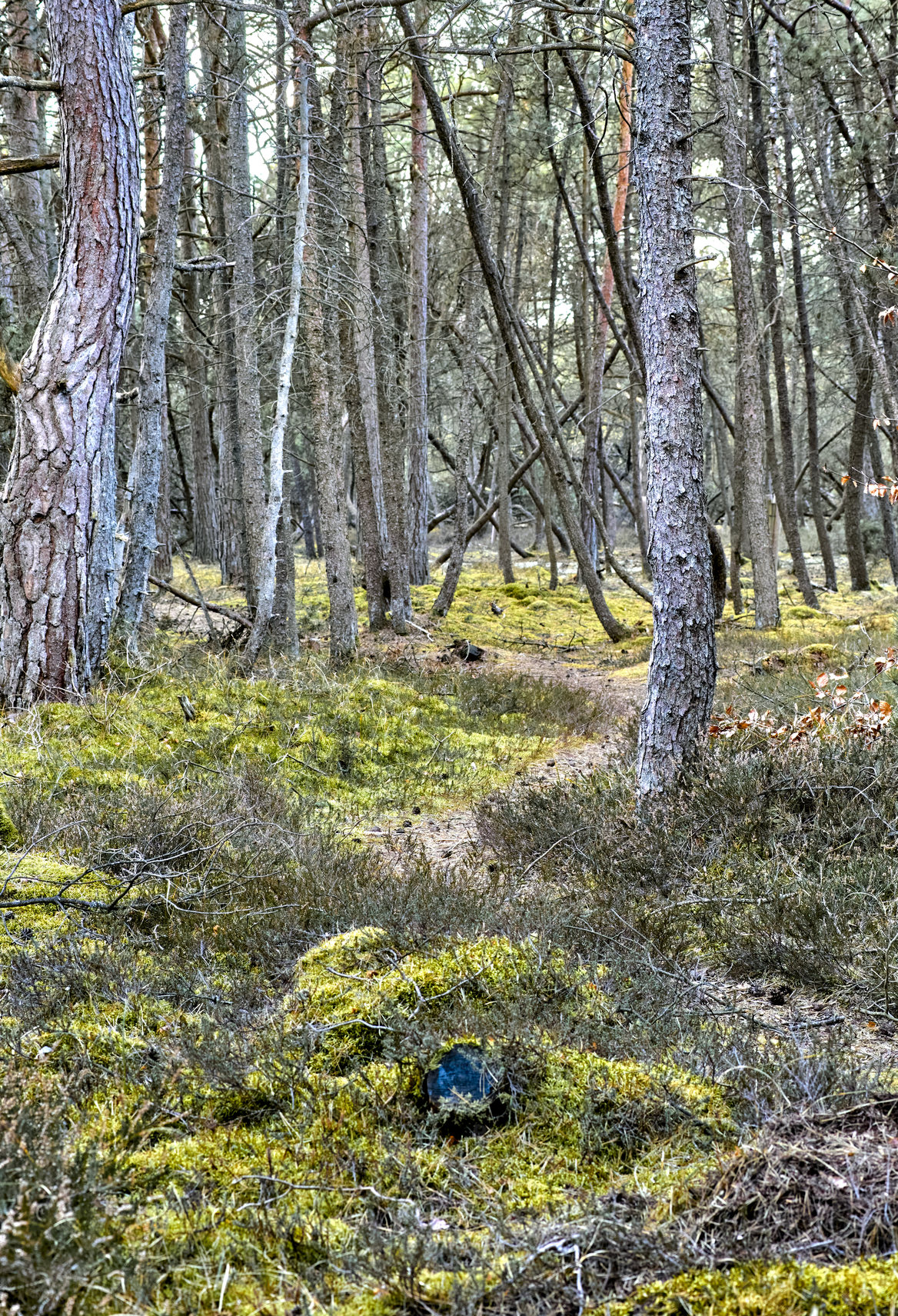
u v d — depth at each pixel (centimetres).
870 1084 300
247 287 1164
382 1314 214
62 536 796
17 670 793
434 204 2633
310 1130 287
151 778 698
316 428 1259
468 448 1916
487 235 1459
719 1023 362
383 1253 227
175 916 459
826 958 412
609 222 1489
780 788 580
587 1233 228
